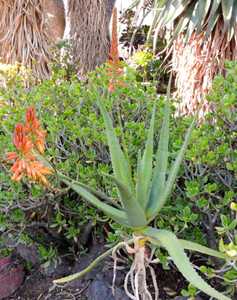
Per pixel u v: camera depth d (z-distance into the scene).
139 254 1.42
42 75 4.18
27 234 2.46
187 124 2.24
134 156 2.15
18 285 2.56
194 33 3.74
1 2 4.10
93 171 2.10
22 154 1.31
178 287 2.15
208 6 3.53
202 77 3.74
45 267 2.53
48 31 4.28
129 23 5.43
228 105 1.98
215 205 1.86
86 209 2.21
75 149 2.26
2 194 2.18
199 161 1.87
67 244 2.55
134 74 2.60
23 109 2.48
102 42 5.94
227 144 1.95
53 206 2.30
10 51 4.13
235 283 1.72
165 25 3.78
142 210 1.34
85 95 2.56
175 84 4.15
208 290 1.15
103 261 2.34
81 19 5.86
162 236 1.32
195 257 2.12
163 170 1.50
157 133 2.29
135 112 2.44
